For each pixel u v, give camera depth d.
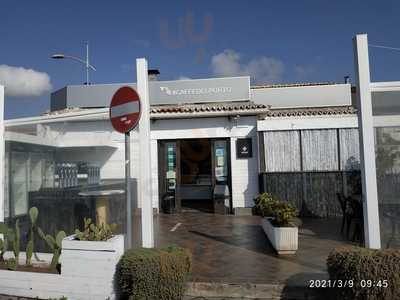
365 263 3.65
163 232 8.09
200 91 11.84
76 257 4.55
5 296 4.85
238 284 4.60
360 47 4.50
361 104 4.49
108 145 5.77
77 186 5.80
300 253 6.05
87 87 12.98
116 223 5.44
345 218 7.71
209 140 11.47
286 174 10.02
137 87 5.09
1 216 5.82
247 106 10.50
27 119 5.97
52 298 4.62
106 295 4.42
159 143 11.20
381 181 4.65
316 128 10.20
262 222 8.27
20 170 5.93
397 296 3.57
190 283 4.68
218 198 10.86
